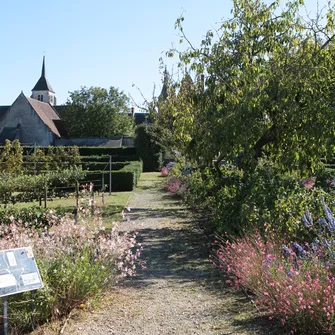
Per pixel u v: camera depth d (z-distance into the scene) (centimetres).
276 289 421
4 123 4688
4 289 360
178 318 446
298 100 738
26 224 588
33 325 420
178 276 601
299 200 646
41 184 1355
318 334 382
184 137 912
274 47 814
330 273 419
